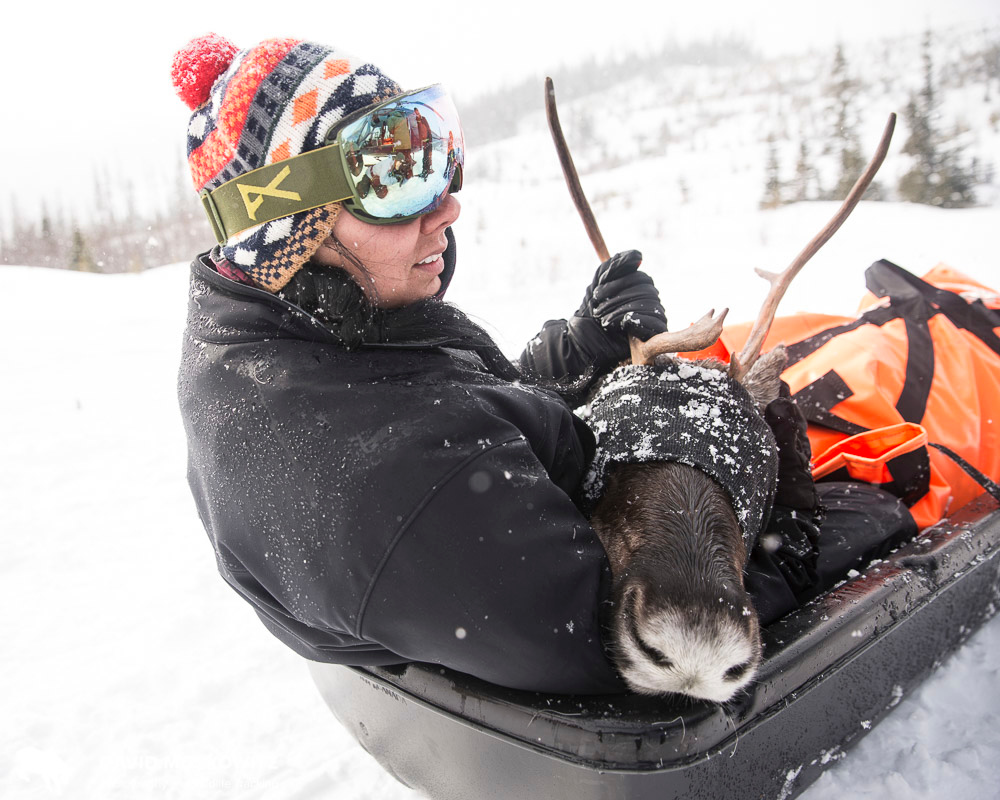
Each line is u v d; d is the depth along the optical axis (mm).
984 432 2785
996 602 2432
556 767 1402
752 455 1702
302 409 1353
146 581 3568
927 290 3143
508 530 1324
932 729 2072
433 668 1566
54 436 6109
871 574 1941
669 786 1383
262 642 2994
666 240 18594
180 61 1522
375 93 1444
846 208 2182
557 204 27641
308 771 2232
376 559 1297
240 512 1438
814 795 1876
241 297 1515
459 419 1354
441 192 1521
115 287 18750
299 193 1404
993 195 17531
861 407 2715
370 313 1448
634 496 1600
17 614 3305
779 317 3477
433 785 1761
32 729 2492
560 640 1358
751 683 1483
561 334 2262
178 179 75688
